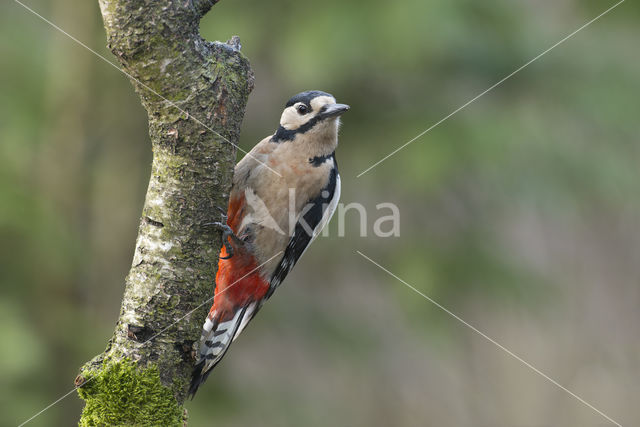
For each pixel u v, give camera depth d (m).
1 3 13.62
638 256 19.64
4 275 11.53
